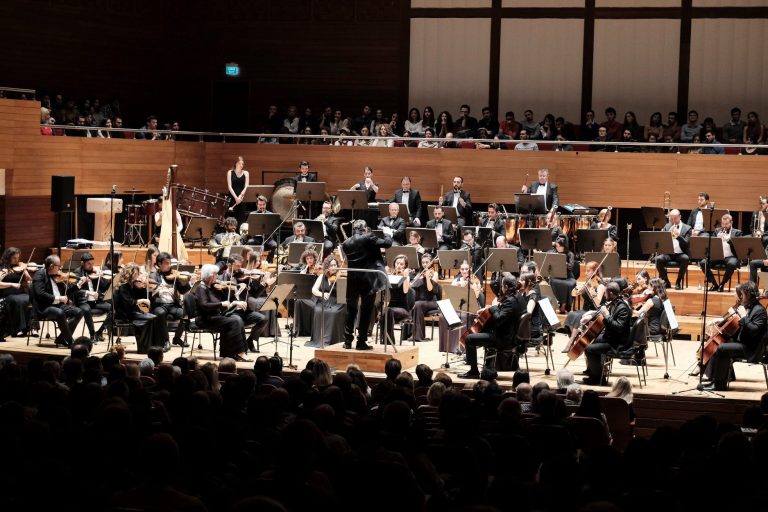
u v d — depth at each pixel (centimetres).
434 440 754
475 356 1352
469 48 2464
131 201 2155
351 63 2516
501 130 2180
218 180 2250
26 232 2020
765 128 2100
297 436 571
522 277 1409
